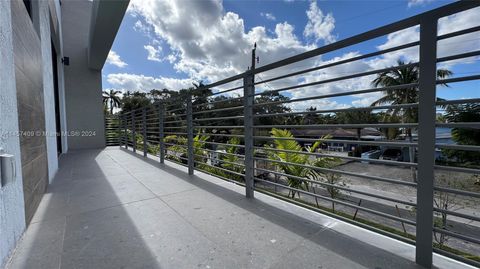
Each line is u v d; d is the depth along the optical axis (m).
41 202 2.62
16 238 1.67
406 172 13.13
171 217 2.18
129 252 1.60
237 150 5.63
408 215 6.37
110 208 2.42
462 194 1.23
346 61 1.76
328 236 1.80
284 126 2.25
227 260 1.50
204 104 3.59
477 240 1.22
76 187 3.25
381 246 1.64
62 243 1.72
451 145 1.25
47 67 3.90
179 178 3.73
